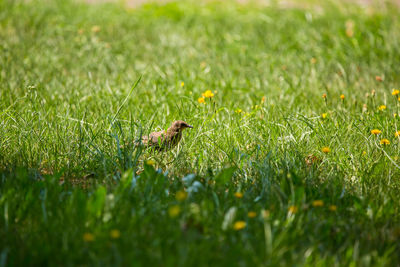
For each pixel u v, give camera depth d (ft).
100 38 66.28
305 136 34.14
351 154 30.76
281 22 76.95
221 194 25.62
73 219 21.63
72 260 18.70
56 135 33.78
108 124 35.91
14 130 33.78
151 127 33.81
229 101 43.80
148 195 24.31
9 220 22.03
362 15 77.41
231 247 19.80
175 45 65.41
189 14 83.30
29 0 86.07
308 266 19.06
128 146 30.45
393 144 32.32
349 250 19.79
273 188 25.30
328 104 42.80
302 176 27.61
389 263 19.88
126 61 57.26
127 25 75.10
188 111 40.40
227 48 64.28
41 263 18.67
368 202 24.91
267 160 29.07
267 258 19.04
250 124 36.47
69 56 57.88
